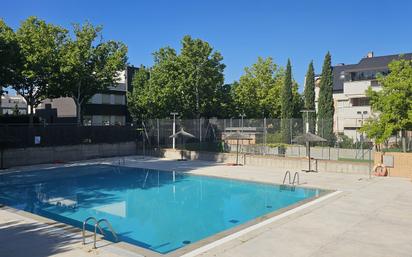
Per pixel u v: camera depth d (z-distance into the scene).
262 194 18.22
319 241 9.45
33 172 25.03
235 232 10.22
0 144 25.55
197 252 8.59
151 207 15.95
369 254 8.54
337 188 17.27
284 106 41.41
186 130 33.19
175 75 38.31
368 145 26.53
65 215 14.62
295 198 17.16
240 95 48.06
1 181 22.27
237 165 26.91
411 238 9.73
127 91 50.09
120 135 34.00
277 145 28.27
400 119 19.86
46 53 30.33
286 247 8.98
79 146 30.98
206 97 39.38
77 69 32.12
